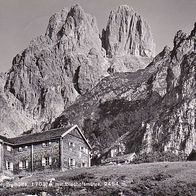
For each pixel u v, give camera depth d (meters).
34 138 106.31
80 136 108.50
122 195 63.66
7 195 69.25
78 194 65.31
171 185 66.88
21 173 104.75
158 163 86.62
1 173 101.75
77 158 105.94
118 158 121.00
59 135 102.38
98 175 82.62
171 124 145.62
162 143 140.88
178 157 117.75
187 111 146.88
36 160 104.06
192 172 74.31
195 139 138.38
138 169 82.50
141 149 143.25
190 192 62.12
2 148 103.69
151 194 62.97
